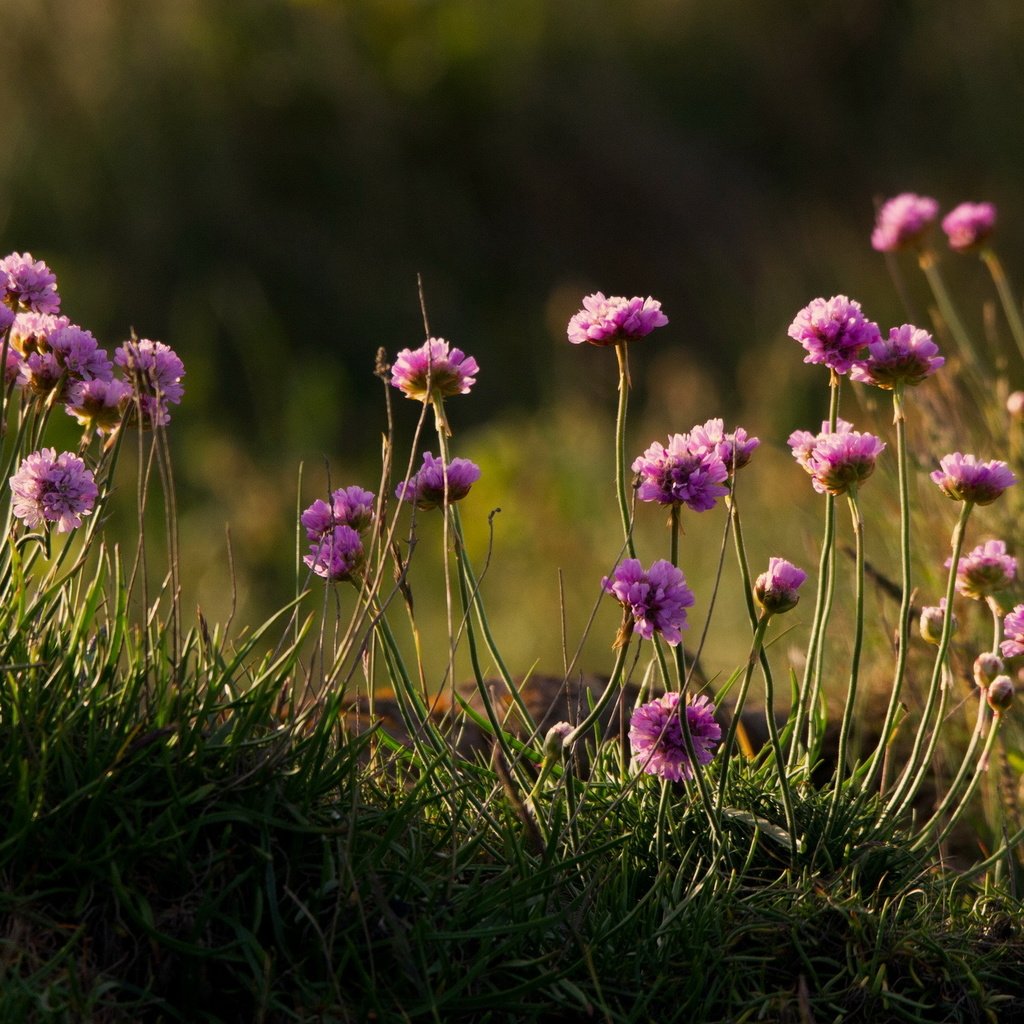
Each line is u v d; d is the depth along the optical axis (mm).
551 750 3607
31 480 3426
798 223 16656
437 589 9328
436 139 16641
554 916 3252
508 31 17609
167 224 14766
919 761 4949
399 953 3102
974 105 17562
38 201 14695
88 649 3699
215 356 13508
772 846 3838
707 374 13414
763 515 8727
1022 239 15297
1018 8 18031
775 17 19109
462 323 15078
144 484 3465
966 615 5566
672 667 5445
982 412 6449
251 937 3102
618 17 18594
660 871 3570
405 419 13141
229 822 3301
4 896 3002
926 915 3699
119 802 3186
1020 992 3596
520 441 11273
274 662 3979
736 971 3404
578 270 16375
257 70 15805
